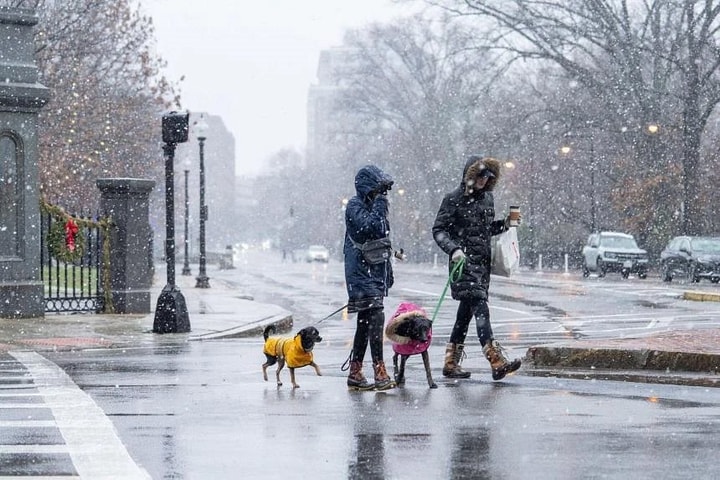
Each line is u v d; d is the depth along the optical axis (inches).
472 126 3481.8
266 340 477.1
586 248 2140.7
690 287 1595.7
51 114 1919.3
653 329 848.3
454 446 311.4
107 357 621.0
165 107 2174.0
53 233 984.9
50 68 1955.0
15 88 921.5
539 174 2792.8
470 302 482.0
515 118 2588.6
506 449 305.4
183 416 375.6
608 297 1327.5
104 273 1016.2
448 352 490.6
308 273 2596.0
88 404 405.4
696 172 2091.5
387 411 382.6
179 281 2011.6
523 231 2856.8
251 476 275.4
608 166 2645.2
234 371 535.2
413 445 314.2
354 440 324.2
